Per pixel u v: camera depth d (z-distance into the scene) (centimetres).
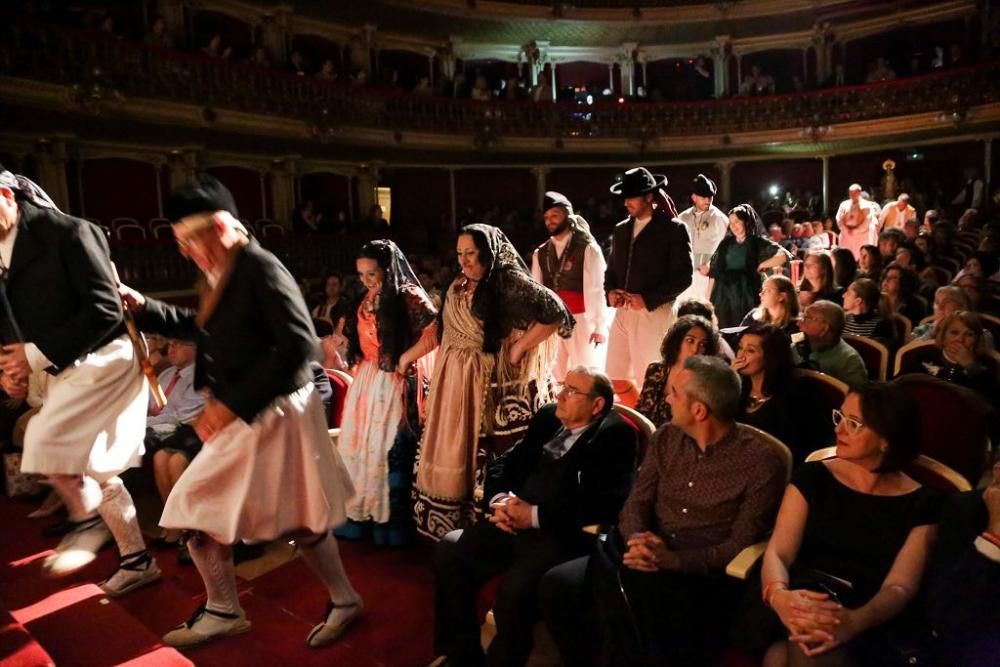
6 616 286
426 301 398
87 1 1527
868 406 237
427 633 323
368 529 417
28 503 466
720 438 274
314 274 1720
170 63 1483
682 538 274
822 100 2189
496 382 357
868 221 1218
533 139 2216
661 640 254
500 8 2198
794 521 252
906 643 226
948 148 2148
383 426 400
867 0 2211
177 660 281
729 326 668
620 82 2473
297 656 306
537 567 288
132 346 323
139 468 465
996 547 216
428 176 2261
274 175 1847
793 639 223
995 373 380
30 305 294
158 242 1404
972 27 2142
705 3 2303
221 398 268
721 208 2389
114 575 356
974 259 694
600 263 529
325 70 1886
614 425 307
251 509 277
